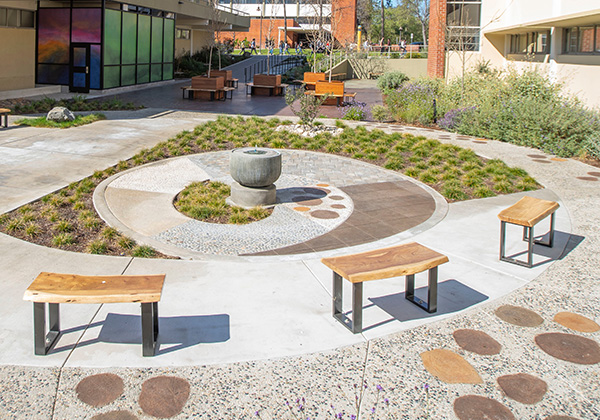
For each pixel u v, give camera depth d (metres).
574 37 20.34
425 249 5.42
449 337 4.77
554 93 16.97
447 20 27.91
